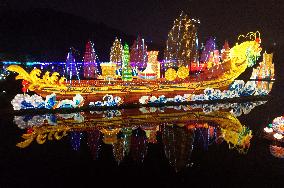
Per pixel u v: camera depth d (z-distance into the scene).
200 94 33.88
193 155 17.02
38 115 27.31
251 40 38.22
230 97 35.44
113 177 14.30
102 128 23.03
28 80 27.38
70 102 28.66
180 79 32.94
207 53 43.91
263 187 12.95
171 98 32.59
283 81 47.88
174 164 15.80
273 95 39.06
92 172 14.94
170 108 30.83
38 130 22.38
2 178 14.13
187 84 33.16
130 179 14.08
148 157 16.94
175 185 13.30
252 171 14.59
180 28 37.81
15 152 17.70
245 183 13.36
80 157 17.02
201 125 23.72
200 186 13.26
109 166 15.69
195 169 15.08
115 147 18.64
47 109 28.09
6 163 15.99
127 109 30.17
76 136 20.95
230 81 35.38
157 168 15.36
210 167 15.28
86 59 34.97
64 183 13.68
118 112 28.61
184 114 27.84
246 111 29.02
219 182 13.55
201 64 38.66
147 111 29.17
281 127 18.39
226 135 20.70
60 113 28.22
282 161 15.77
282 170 14.66
